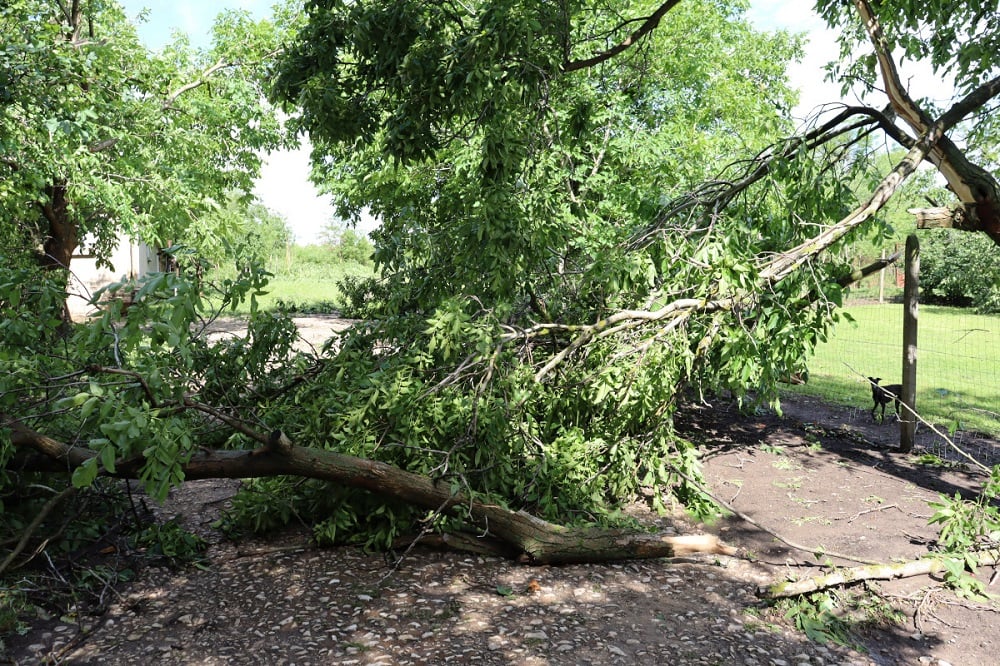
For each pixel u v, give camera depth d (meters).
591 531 4.46
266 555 4.57
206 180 14.66
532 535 4.38
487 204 5.02
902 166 5.23
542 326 5.08
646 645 3.42
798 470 6.54
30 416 4.09
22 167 8.81
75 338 4.03
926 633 3.61
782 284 5.54
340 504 4.58
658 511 5.43
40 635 3.51
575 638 3.46
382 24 5.12
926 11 6.09
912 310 7.08
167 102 13.34
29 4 10.48
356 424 4.75
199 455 4.27
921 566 4.17
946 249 21.20
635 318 5.05
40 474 4.70
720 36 13.82
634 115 10.16
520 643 3.40
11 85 7.48
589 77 9.40
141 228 12.19
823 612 3.79
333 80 5.41
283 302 5.93
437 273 6.24
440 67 5.02
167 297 3.56
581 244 6.70
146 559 4.45
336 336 6.29
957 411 8.82
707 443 7.54
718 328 5.24
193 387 5.25
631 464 5.26
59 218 13.40
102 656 3.32
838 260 5.88
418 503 4.50
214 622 3.65
